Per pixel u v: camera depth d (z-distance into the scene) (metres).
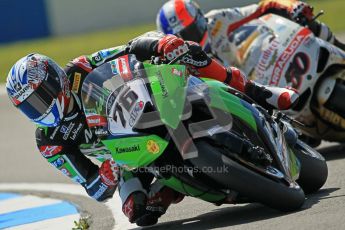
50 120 17.41
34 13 87.81
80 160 18.41
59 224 21.91
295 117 24.81
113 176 17.97
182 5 25.72
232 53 26.52
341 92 23.92
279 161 16.97
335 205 16.61
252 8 27.03
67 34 88.25
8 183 30.80
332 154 25.91
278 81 24.92
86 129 17.92
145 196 18.06
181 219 19.39
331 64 24.44
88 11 88.06
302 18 26.19
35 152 36.78
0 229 22.66
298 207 16.66
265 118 17.67
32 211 24.66
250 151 16.08
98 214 22.33
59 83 17.23
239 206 19.56
